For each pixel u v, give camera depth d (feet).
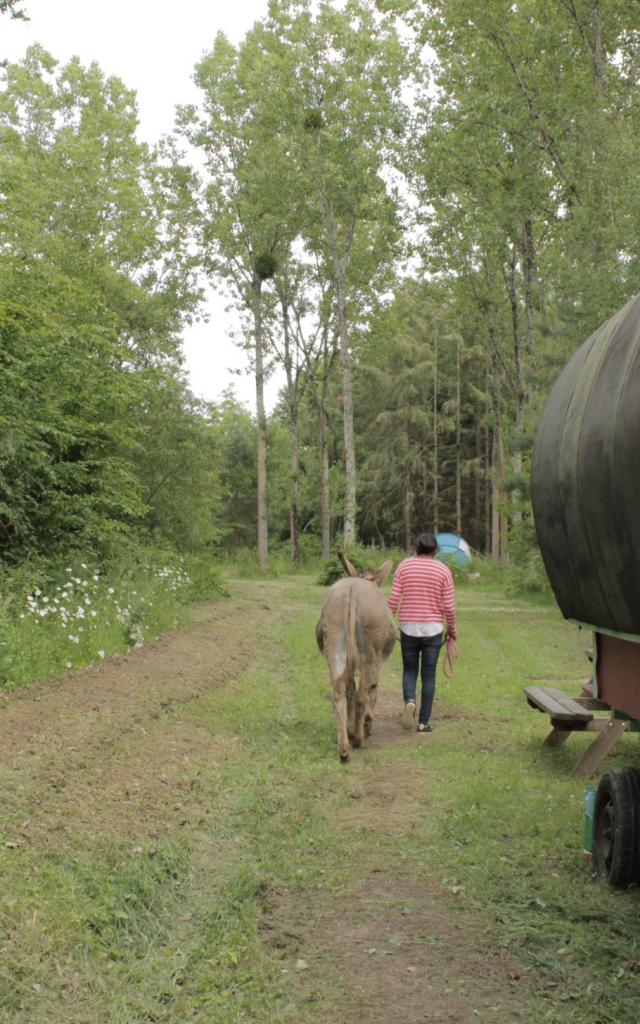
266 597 89.45
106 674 34.60
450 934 14.96
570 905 16.08
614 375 16.15
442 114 85.61
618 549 15.72
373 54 103.76
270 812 21.40
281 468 211.20
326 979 13.42
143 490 68.69
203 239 129.18
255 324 136.98
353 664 26.76
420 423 199.41
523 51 86.22
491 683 41.45
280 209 121.60
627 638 16.70
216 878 17.29
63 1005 12.12
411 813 21.53
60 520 51.90
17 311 49.57
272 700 35.47
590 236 66.49
